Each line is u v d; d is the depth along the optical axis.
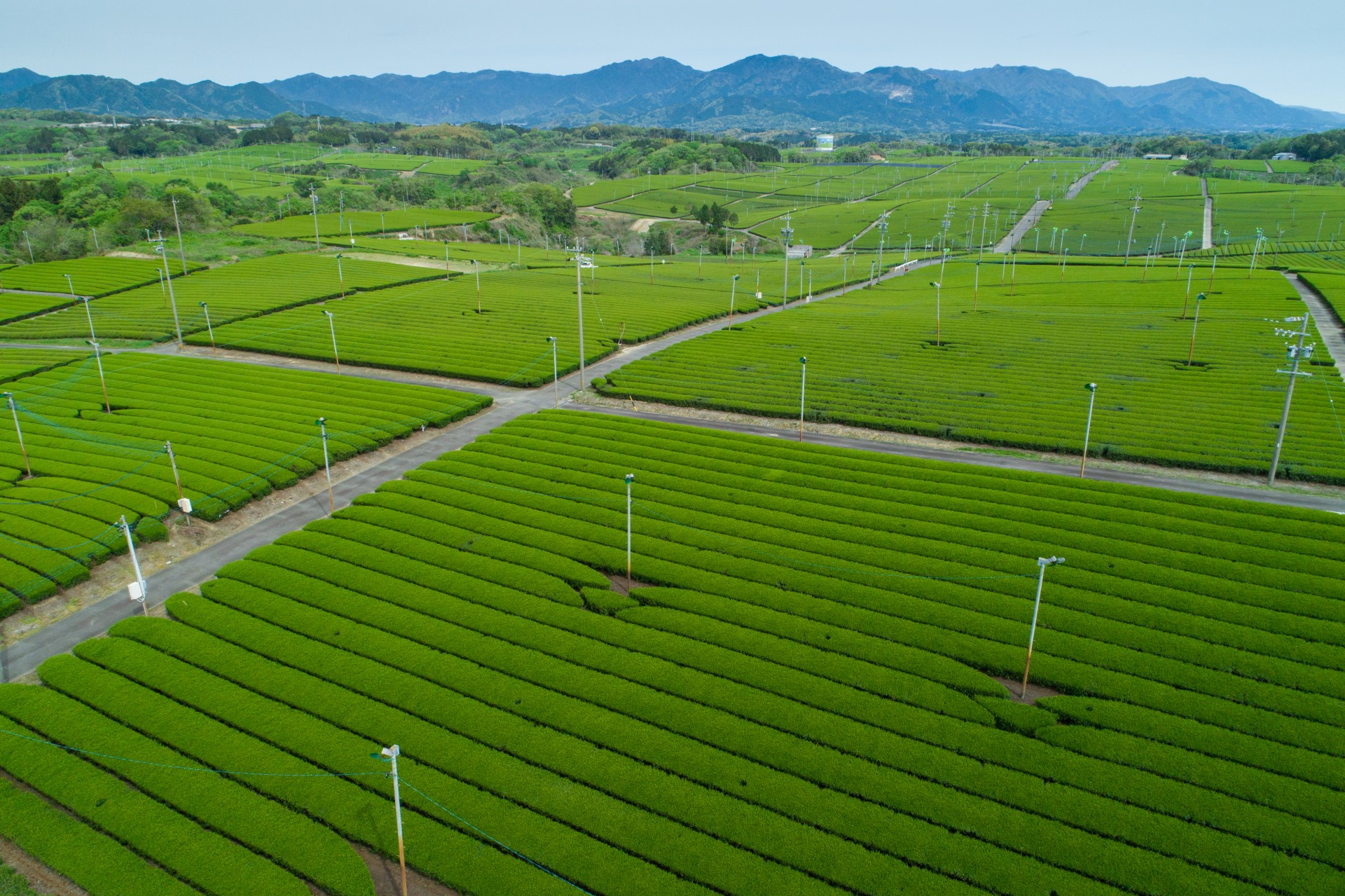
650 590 49.75
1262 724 38.38
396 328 117.25
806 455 71.19
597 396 90.44
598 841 32.75
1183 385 89.12
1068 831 32.91
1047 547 54.38
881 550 54.19
